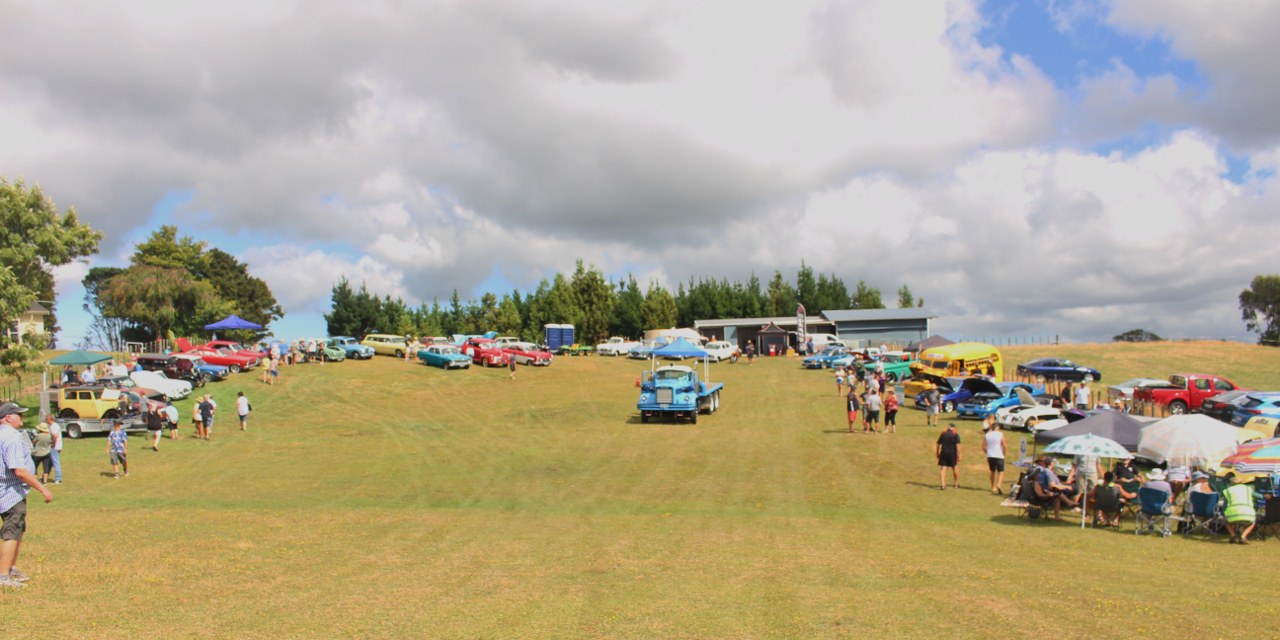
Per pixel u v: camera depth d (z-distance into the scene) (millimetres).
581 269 88750
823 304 104938
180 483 20891
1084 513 15773
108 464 24391
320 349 56062
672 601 9070
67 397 30422
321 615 8250
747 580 10234
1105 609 8727
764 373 55406
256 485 20500
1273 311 97875
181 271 65688
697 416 34656
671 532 14219
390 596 9188
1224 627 8031
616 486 20031
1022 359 64500
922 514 16766
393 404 39969
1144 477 18047
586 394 43500
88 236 41875
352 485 20422
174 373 42438
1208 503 14578
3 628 7293
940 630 7891
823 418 34344
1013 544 13492
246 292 95250
